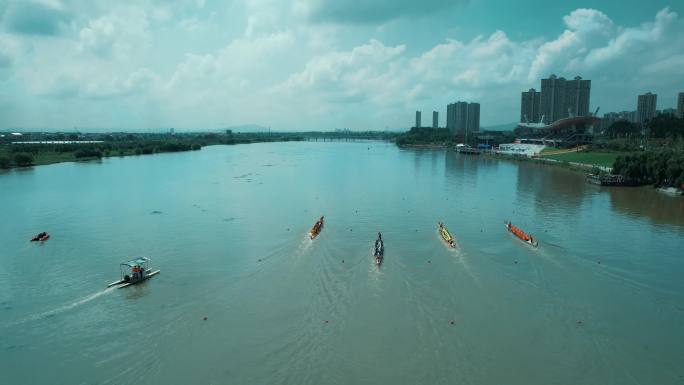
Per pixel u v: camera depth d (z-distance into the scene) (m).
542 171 180.50
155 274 59.97
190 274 59.84
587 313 48.22
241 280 57.34
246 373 38.22
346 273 59.00
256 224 86.00
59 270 62.28
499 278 57.41
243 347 42.00
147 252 69.31
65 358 41.16
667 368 38.75
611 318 47.25
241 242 73.94
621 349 41.53
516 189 130.25
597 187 134.50
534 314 47.75
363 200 111.31
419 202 108.75
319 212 96.81
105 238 77.19
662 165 127.81
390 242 73.12
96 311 49.81
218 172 174.12
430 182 145.50
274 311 48.66
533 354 40.53
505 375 37.56
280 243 73.00
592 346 41.94
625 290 54.22
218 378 37.66
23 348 42.91
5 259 66.88
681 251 69.06
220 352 41.28
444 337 43.12
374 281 56.19
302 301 50.88
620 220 89.44
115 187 132.50
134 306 50.75
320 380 37.03
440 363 39.09
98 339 44.19
